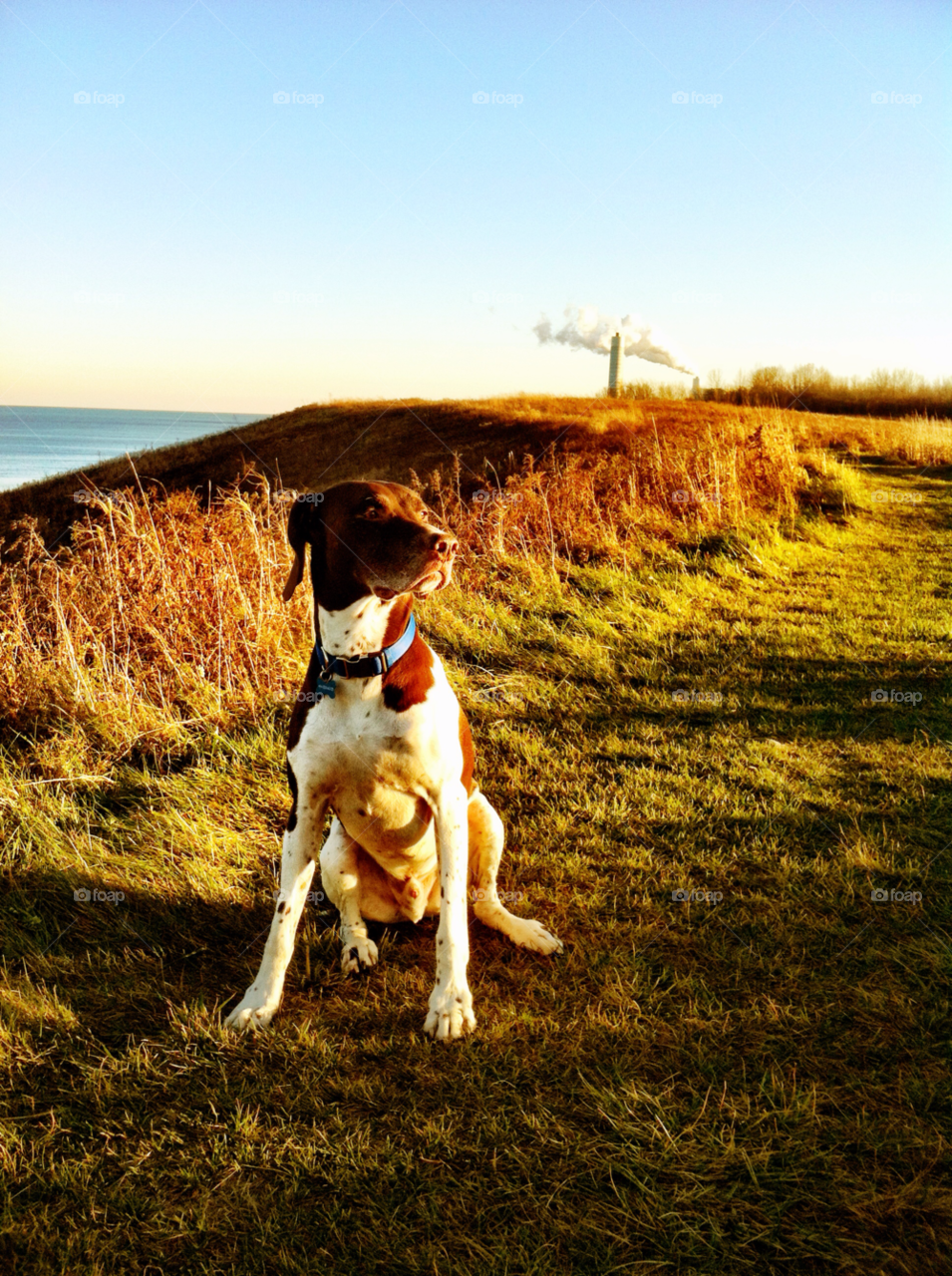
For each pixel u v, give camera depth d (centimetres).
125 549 536
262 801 391
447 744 272
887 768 436
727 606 728
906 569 866
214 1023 254
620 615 678
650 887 330
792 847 359
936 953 282
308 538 279
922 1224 187
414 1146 210
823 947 289
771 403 2486
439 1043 247
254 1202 196
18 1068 239
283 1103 227
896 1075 231
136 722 444
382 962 294
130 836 361
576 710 509
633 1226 189
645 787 414
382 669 263
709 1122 215
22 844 348
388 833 283
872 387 2391
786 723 495
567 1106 223
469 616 648
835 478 1211
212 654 501
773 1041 244
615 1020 253
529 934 296
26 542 536
